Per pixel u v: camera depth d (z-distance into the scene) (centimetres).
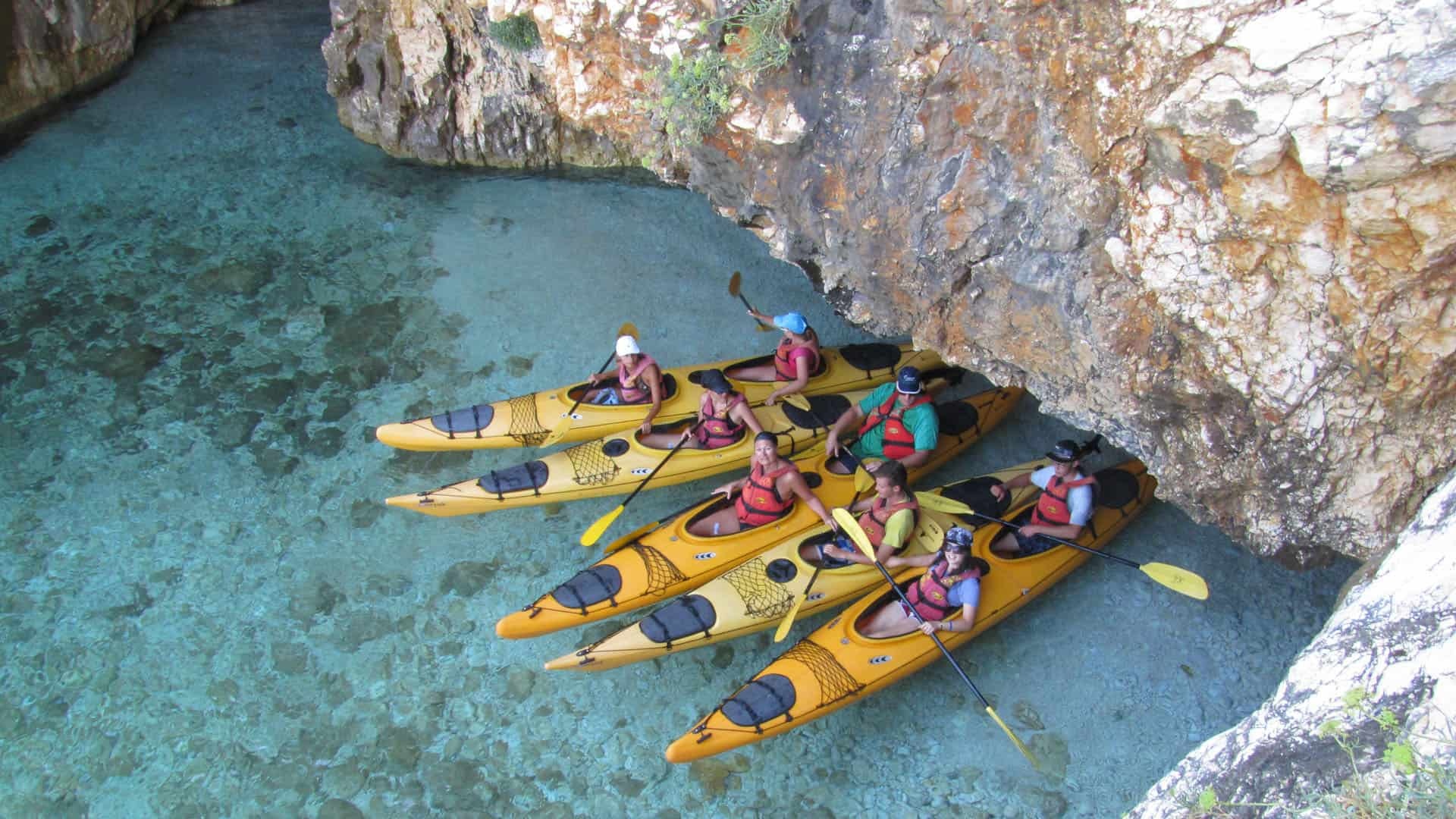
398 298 957
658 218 1088
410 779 603
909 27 532
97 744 611
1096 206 505
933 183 566
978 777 606
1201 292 486
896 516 655
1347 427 488
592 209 1095
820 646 624
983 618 646
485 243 1034
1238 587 707
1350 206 421
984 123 529
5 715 622
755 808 593
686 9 606
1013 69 503
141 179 1079
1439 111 376
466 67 1094
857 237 630
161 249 991
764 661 672
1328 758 360
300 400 848
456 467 802
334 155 1143
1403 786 332
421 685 653
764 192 668
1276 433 506
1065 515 681
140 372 863
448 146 1131
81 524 739
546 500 744
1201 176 458
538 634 641
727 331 947
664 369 892
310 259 995
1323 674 394
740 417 761
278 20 1401
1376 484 498
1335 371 473
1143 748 620
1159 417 550
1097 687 652
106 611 684
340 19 1082
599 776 607
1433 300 434
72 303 925
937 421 749
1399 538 454
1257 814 365
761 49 584
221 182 1084
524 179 1139
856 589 673
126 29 1254
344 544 740
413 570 724
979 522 714
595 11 645
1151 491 753
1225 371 499
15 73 1127
